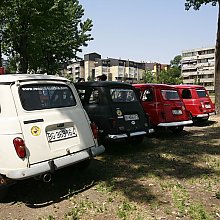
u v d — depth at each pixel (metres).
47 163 4.56
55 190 5.25
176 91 10.45
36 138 4.57
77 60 25.27
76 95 5.73
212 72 120.75
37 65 22.55
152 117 9.59
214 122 14.16
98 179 5.81
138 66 149.12
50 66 24.42
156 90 9.76
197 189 5.29
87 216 4.28
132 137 7.90
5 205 4.66
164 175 6.06
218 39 16.47
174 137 10.27
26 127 4.51
